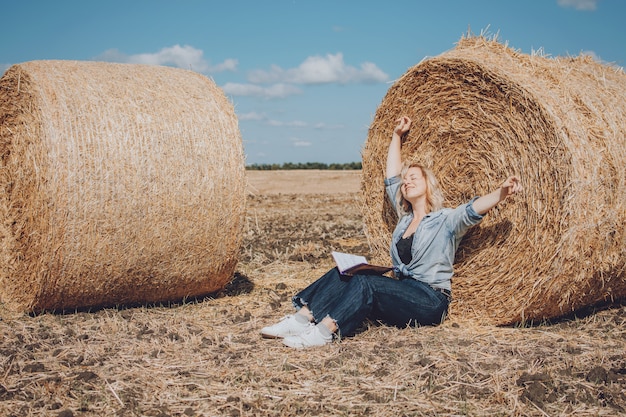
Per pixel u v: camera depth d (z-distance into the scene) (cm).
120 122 610
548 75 581
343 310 532
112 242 605
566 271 535
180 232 632
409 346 517
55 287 605
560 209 530
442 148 645
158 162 616
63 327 580
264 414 393
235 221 661
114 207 600
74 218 588
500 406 401
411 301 558
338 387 432
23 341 536
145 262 626
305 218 1541
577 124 538
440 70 629
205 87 680
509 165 580
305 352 512
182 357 494
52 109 590
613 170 537
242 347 524
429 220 580
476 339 541
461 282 607
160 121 627
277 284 771
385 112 695
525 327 582
